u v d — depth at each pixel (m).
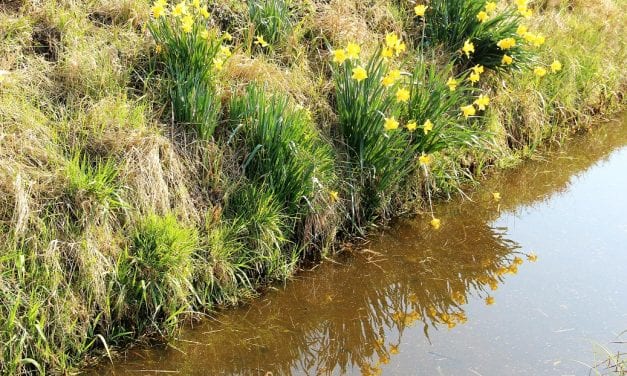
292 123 4.79
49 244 3.84
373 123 5.12
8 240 3.77
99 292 3.94
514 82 6.71
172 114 4.71
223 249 4.44
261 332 4.31
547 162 6.64
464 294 4.75
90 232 3.99
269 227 4.64
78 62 4.66
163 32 5.02
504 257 5.16
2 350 3.54
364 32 6.09
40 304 3.72
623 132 7.37
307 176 4.78
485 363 3.97
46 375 3.73
